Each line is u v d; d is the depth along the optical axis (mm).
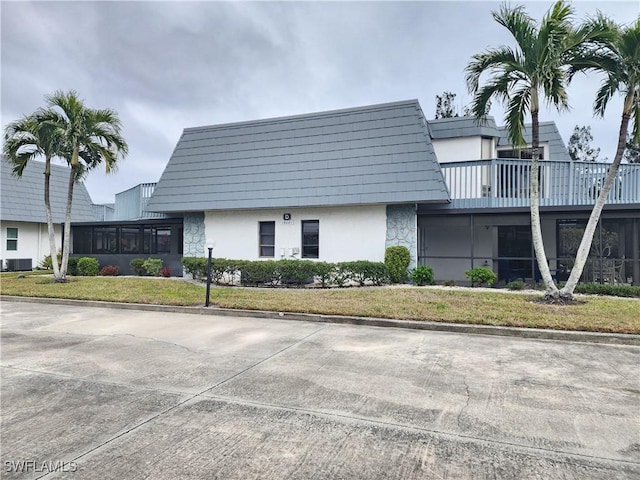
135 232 19422
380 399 4258
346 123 15469
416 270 13336
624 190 12703
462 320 7695
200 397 4355
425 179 13250
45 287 13492
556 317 7727
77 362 5680
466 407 4043
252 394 4434
